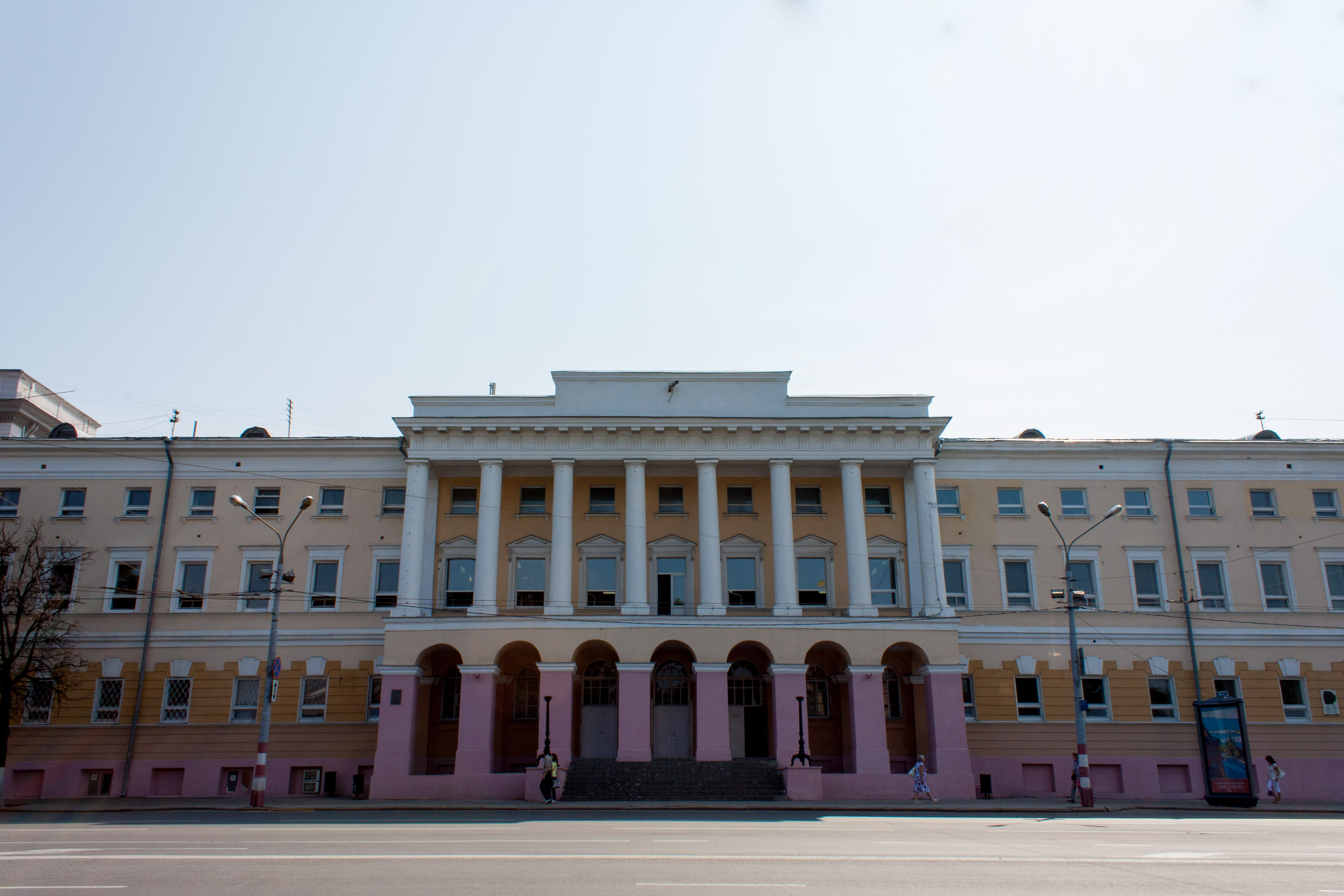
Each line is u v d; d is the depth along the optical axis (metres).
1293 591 39.69
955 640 35.78
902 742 38.03
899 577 38.97
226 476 39.91
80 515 39.50
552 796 30.88
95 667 37.78
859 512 37.50
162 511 39.47
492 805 29.38
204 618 38.28
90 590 38.59
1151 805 31.62
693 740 38.12
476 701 34.94
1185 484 40.75
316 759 36.81
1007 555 39.53
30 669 34.25
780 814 27.02
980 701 37.78
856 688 35.34
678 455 37.88
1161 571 39.66
